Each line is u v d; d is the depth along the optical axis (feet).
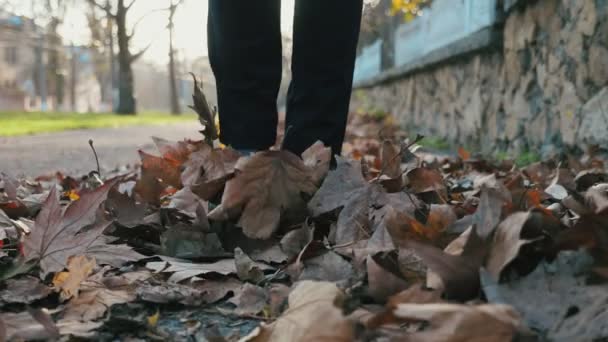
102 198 4.79
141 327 3.80
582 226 3.84
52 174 11.55
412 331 3.47
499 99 15.08
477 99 16.84
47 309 4.05
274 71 6.14
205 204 5.49
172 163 6.40
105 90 174.09
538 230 3.95
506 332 3.01
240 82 6.09
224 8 5.88
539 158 11.95
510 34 14.14
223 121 6.25
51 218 4.72
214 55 6.22
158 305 4.11
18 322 3.73
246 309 4.04
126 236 5.36
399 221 4.43
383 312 3.14
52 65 149.89
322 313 3.36
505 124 14.73
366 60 38.86
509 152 14.32
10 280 4.37
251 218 5.04
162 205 6.07
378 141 20.42
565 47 11.24
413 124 25.46
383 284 3.94
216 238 5.00
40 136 26.25
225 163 5.50
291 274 4.43
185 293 4.17
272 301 3.94
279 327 3.44
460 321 3.05
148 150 19.10
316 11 5.78
